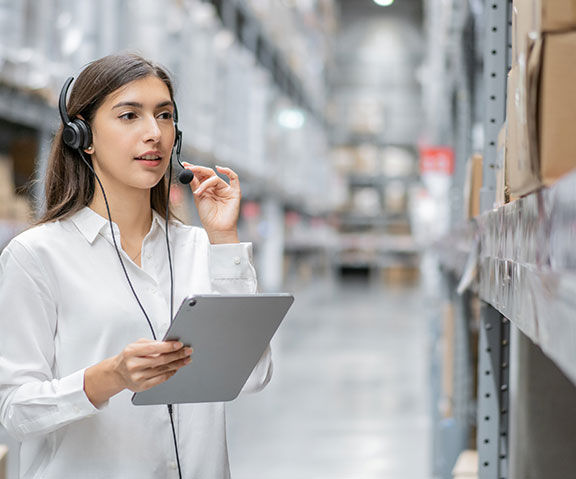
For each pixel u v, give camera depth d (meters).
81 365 1.20
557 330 0.63
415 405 5.60
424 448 4.38
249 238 11.02
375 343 9.02
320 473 3.86
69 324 1.20
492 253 1.14
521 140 0.81
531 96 0.73
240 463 4.03
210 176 1.41
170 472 1.23
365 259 22.70
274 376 6.82
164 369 1.05
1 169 3.37
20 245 1.19
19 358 1.16
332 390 6.16
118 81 1.20
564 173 0.68
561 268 0.61
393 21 22.31
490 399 1.49
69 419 1.10
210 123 6.05
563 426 1.70
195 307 1.01
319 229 19.34
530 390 1.72
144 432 1.21
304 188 13.82
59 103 1.25
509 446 1.93
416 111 22.09
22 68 3.04
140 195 1.28
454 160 3.98
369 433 4.74
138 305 1.23
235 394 1.20
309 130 15.00
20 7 3.00
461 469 2.59
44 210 1.29
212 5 7.44
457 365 3.05
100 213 1.26
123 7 4.05
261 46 10.44
